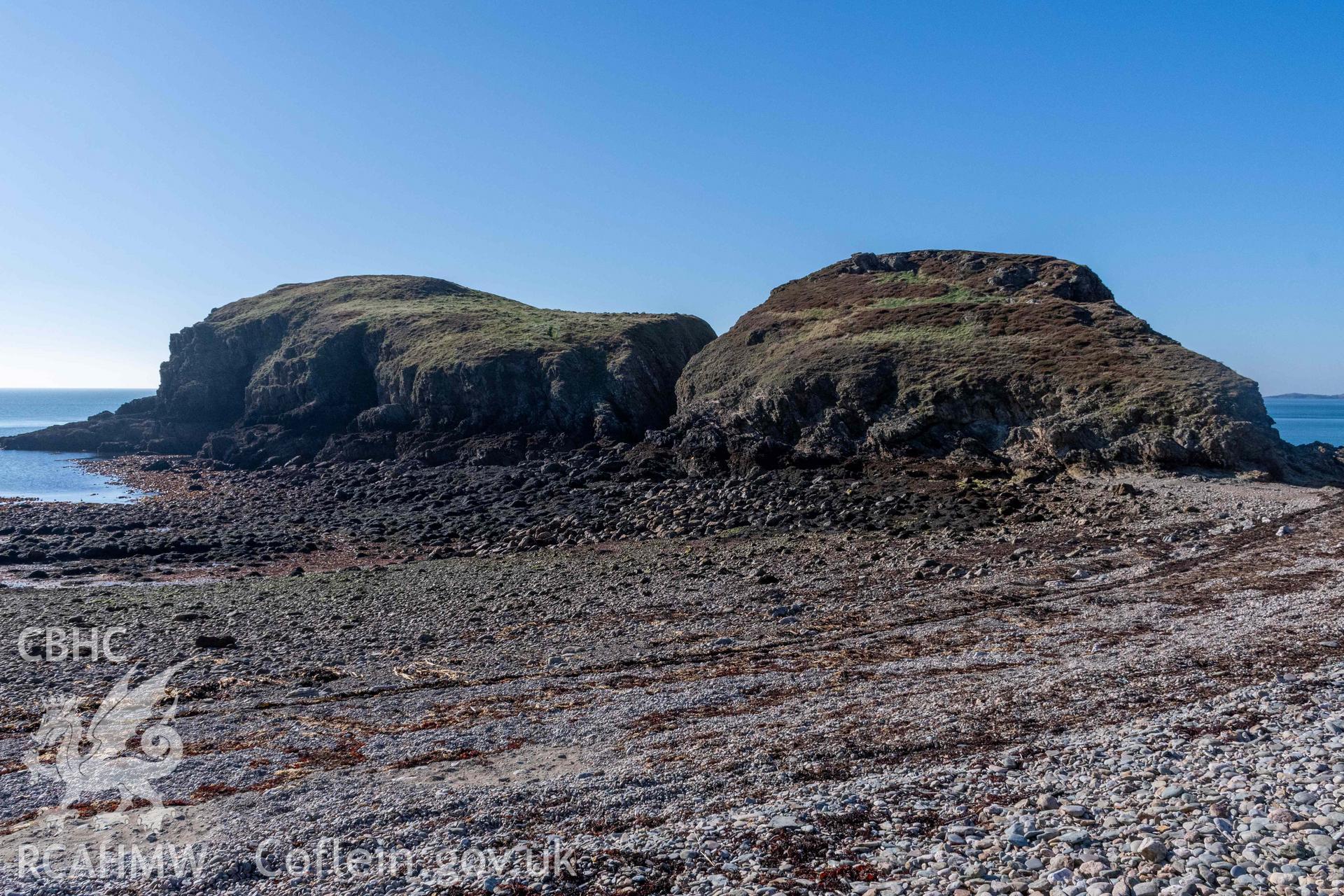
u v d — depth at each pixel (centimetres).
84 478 8131
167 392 11488
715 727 1628
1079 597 2591
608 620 2686
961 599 2673
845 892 975
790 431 6688
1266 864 925
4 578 3888
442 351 9375
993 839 1065
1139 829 1044
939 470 5416
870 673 1945
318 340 10762
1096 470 5084
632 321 11056
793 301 9512
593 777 1395
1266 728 1371
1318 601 2281
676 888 1013
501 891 1029
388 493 6362
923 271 9531
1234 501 4103
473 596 3144
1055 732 1459
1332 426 18575
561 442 7969
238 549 4559
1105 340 6412
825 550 3691
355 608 3005
